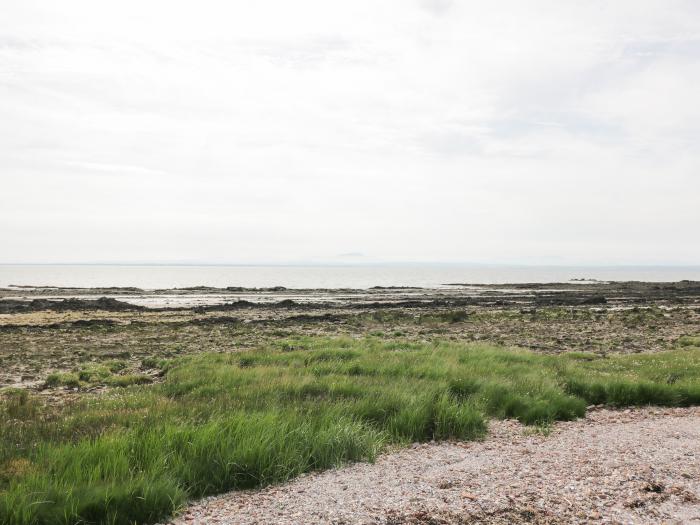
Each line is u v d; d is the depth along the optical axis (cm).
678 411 1286
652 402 1388
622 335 3481
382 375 1559
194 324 4331
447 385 1351
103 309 5972
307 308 6309
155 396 1317
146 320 4644
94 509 606
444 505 633
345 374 1589
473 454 885
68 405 1296
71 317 4844
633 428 1091
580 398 1341
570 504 639
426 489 695
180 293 10488
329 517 600
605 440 979
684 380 1566
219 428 852
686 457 848
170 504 637
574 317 4834
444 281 19212
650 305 6838
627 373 1745
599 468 786
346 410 1070
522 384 1409
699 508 635
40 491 625
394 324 4375
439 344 2581
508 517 601
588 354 2392
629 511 623
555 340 3194
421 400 1134
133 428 910
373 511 616
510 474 759
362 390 1295
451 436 1011
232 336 3497
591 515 607
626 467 790
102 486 640
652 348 2839
